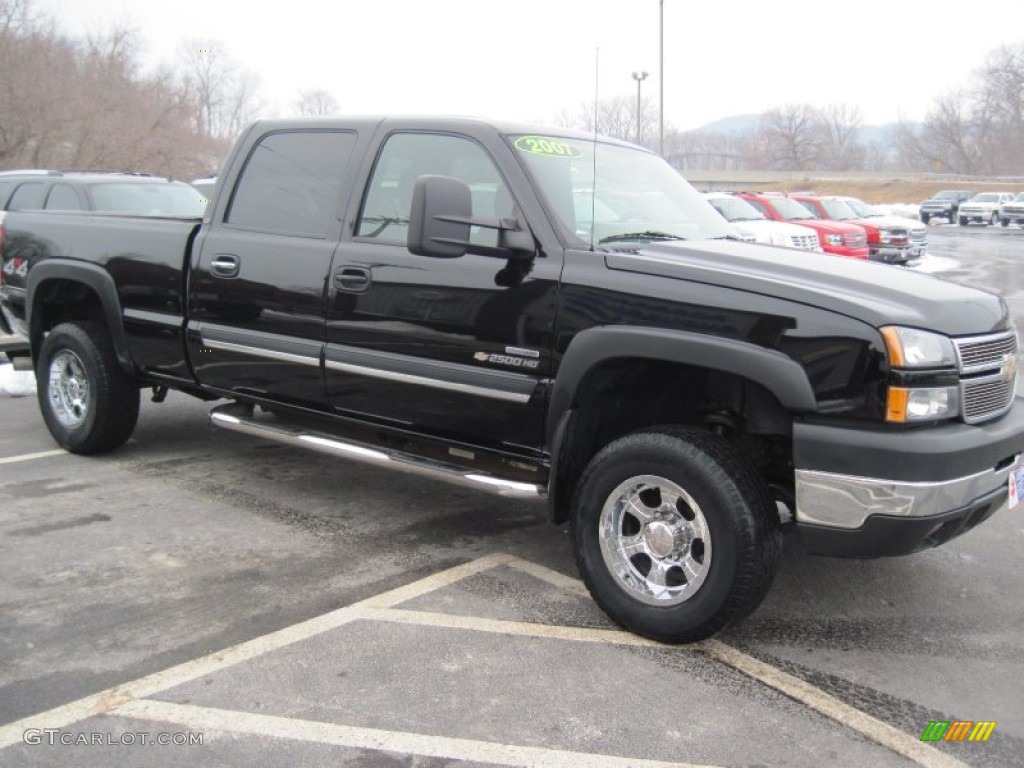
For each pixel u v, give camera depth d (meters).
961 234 37.03
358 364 4.23
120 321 5.27
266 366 4.65
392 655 3.35
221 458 5.89
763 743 2.84
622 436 3.66
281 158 4.72
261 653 3.34
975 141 93.25
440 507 5.07
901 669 3.33
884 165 109.75
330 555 4.31
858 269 3.64
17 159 33.41
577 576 4.14
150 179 11.31
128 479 5.39
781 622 3.69
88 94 35.41
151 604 3.73
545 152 4.08
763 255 3.74
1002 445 3.24
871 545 3.10
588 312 3.54
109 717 2.91
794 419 3.19
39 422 6.70
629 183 4.38
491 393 3.82
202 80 61.62
